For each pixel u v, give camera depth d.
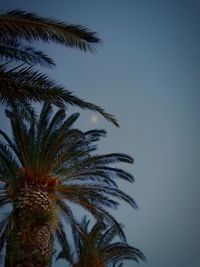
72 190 17.48
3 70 9.85
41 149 16.47
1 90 9.87
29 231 14.43
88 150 17.70
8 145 17.36
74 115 16.89
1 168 16.64
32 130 16.80
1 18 9.54
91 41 10.40
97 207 18.12
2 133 17.59
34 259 14.03
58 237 19.03
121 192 18.33
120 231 18.45
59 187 17.27
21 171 16.62
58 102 10.29
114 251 23.98
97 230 22.28
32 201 15.27
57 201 17.97
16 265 13.87
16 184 16.27
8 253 14.26
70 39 10.22
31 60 10.89
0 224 17.86
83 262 22.61
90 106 10.73
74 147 17.28
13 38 10.34
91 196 17.91
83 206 18.22
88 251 22.55
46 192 16.11
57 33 9.98
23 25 9.74
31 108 11.50
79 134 16.44
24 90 9.97
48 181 16.53
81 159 17.52
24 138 16.42
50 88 10.12
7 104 10.34
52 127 16.69
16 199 15.54
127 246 24.11
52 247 16.42
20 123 16.25
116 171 18.39
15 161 16.73
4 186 16.98
